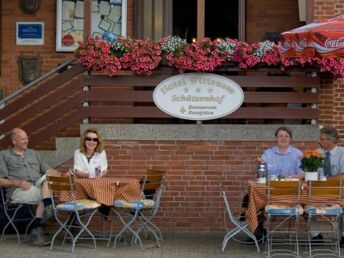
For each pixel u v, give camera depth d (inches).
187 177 454.6
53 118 456.4
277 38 522.3
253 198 384.2
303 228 446.0
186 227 455.5
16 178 428.1
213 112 453.7
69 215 415.5
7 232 446.0
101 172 426.3
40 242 408.8
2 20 525.7
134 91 454.9
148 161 454.9
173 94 454.6
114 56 451.8
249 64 450.0
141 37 524.4
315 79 453.7
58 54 524.7
